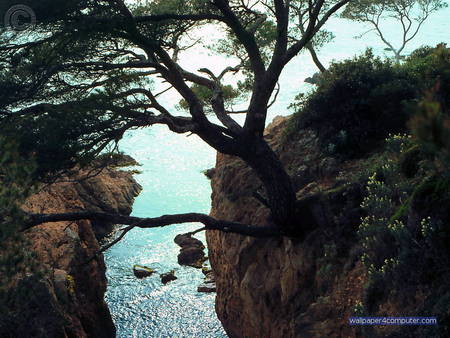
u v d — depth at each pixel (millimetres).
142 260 37875
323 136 22500
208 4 17562
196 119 16703
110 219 15859
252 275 20844
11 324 18000
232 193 25172
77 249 23938
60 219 15195
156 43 15578
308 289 17734
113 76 15250
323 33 30141
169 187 52500
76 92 15359
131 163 58750
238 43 22203
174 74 16531
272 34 21438
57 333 18953
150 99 15852
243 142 17250
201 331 28844
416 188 13250
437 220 12305
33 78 13828
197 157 61656
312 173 21594
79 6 13625
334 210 17828
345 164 20875
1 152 11641
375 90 21172
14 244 11664
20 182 11492
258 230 17969
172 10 16516
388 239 14188
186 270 36219
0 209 11398
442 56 20188
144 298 32594
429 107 5680
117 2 14344
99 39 14484
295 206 18281
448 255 12031
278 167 17625
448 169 12430
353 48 119125
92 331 23328
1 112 13875
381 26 154625
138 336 28719
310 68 98938
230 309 24250
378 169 17594
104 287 27609
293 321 17469
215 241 26547
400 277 12852
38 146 13297
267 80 16984
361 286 14852
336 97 22219
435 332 11086
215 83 19562
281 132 26156
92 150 14664
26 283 12680
